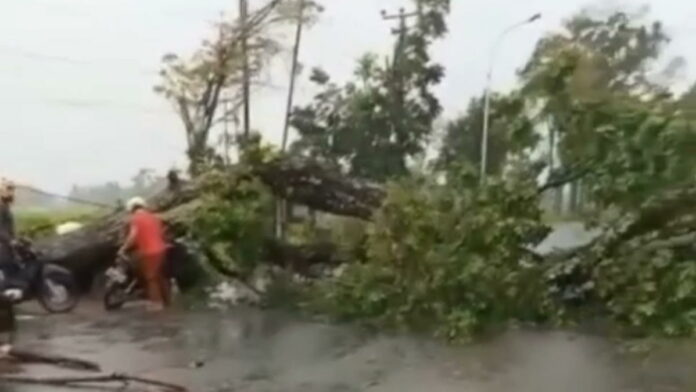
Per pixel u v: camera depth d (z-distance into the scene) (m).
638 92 14.30
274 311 15.91
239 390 9.62
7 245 14.96
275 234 17.59
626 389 9.46
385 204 14.14
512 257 13.51
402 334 13.41
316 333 13.53
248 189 17.09
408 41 34.72
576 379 9.99
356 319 14.52
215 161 19.03
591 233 14.88
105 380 9.86
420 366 10.89
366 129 33.59
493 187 13.86
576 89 14.44
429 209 13.80
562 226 15.23
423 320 13.79
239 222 16.83
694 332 12.48
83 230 17.41
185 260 17.16
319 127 33.53
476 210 13.63
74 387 9.64
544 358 11.28
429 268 13.51
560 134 14.63
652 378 9.99
